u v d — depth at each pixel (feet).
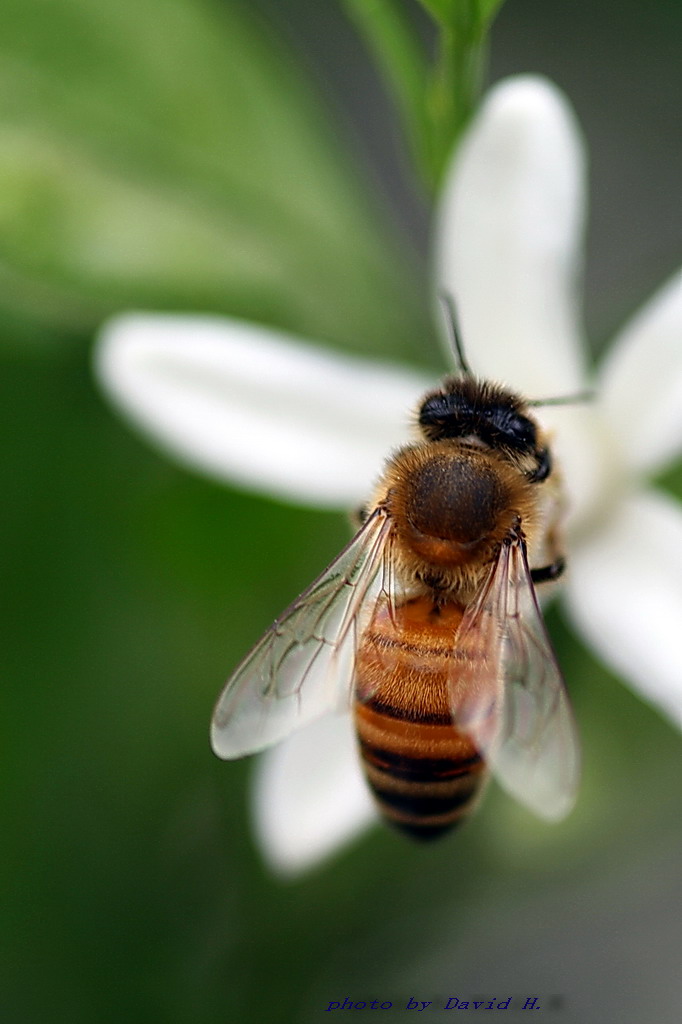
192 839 0.37
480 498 0.33
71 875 0.37
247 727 0.32
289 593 0.37
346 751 0.35
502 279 0.35
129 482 0.36
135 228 0.36
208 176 0.36
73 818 0.37
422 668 0.33
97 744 0.37
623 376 0.35
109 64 0.36
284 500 0.36
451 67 0.33
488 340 0.35
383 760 0.33
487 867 0.37
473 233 0.34
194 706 0.37
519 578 0.33
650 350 0.35
